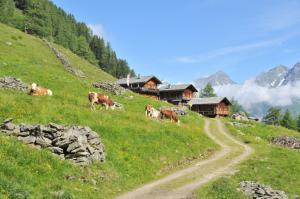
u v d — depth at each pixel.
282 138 82.25
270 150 58.62
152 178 34.50
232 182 35.53
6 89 45.88
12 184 20.61
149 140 41.84
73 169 27.52
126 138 39.47
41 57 113.38
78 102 49.97
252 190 34.03
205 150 49.69
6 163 23.00
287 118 181.25
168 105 86.31
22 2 195.38
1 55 77.75
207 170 40.31
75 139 29.17
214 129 80.38
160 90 138.75
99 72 145.75
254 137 77.19
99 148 31.70
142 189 30.33
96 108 48.94
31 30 162.50
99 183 28.23
